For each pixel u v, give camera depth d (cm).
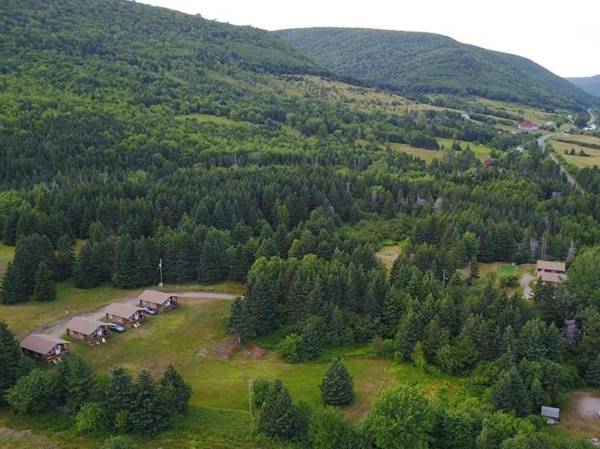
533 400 8575
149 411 7544
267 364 10044
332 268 11662
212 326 11162
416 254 13312
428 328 9994
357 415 8406
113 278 12731
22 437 7338
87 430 7425
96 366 9425
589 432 8194
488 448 7169
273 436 7525
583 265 12081
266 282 11019
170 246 13188
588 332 9750
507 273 14050
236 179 18850
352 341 10638
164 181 18038
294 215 16800
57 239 14350
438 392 9006
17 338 10019
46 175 17688
